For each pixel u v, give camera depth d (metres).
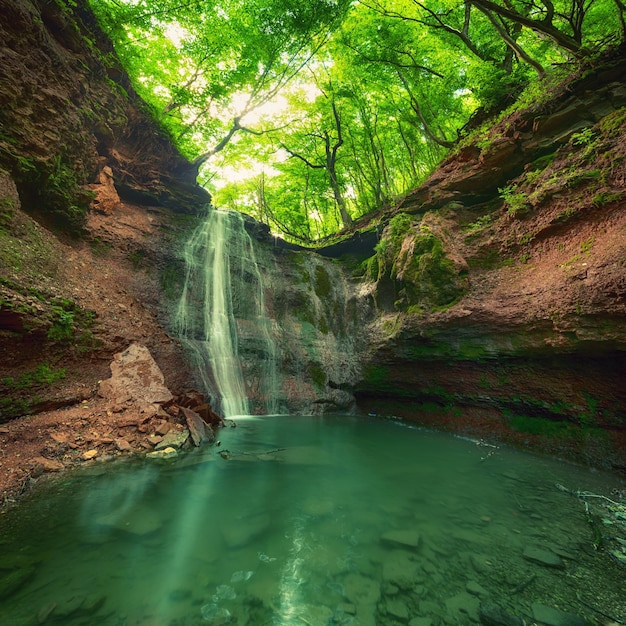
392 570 3.01
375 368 12.20
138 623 2.30
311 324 14.55
